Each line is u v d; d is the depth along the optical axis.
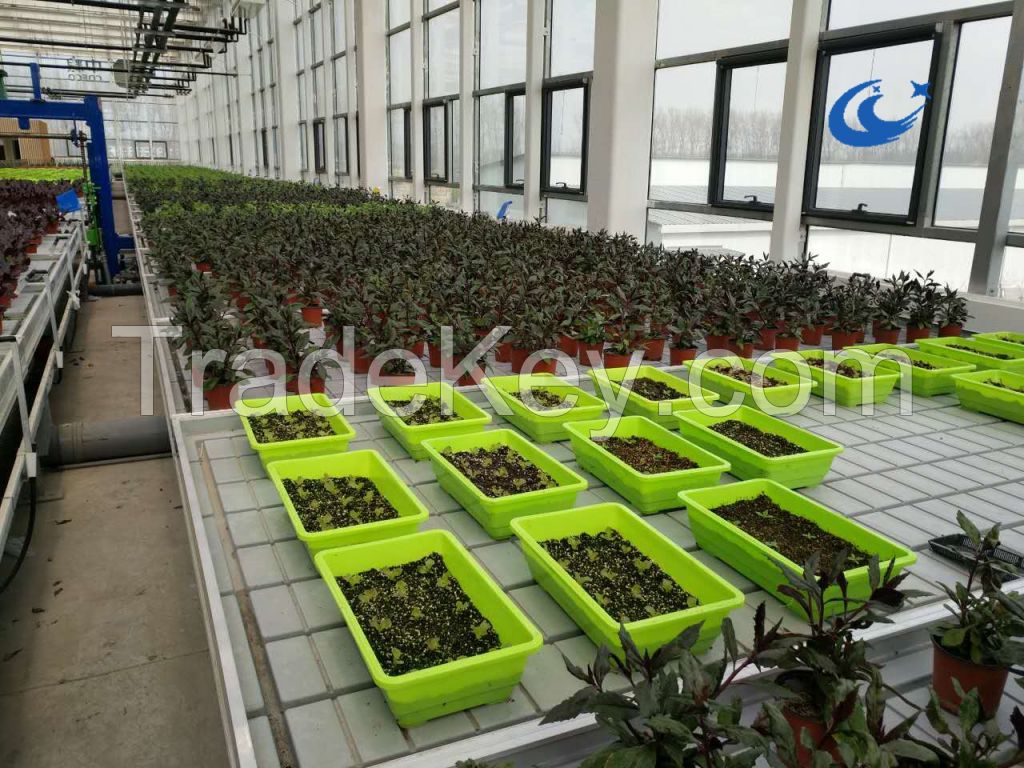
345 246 7.18
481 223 9.79
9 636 3.09
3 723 2.62
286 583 2.45
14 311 4.60
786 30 7.12
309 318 5.88
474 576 2.21
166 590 3.43
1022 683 1.82
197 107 39.38
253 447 3.23
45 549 3.74
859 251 6.92
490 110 12.23
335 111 19.28
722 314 5.20
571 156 10.18
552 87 10.20
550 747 1.74
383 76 16.42
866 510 3.09
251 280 5.92
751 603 2.40
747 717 1.92
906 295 5.85
